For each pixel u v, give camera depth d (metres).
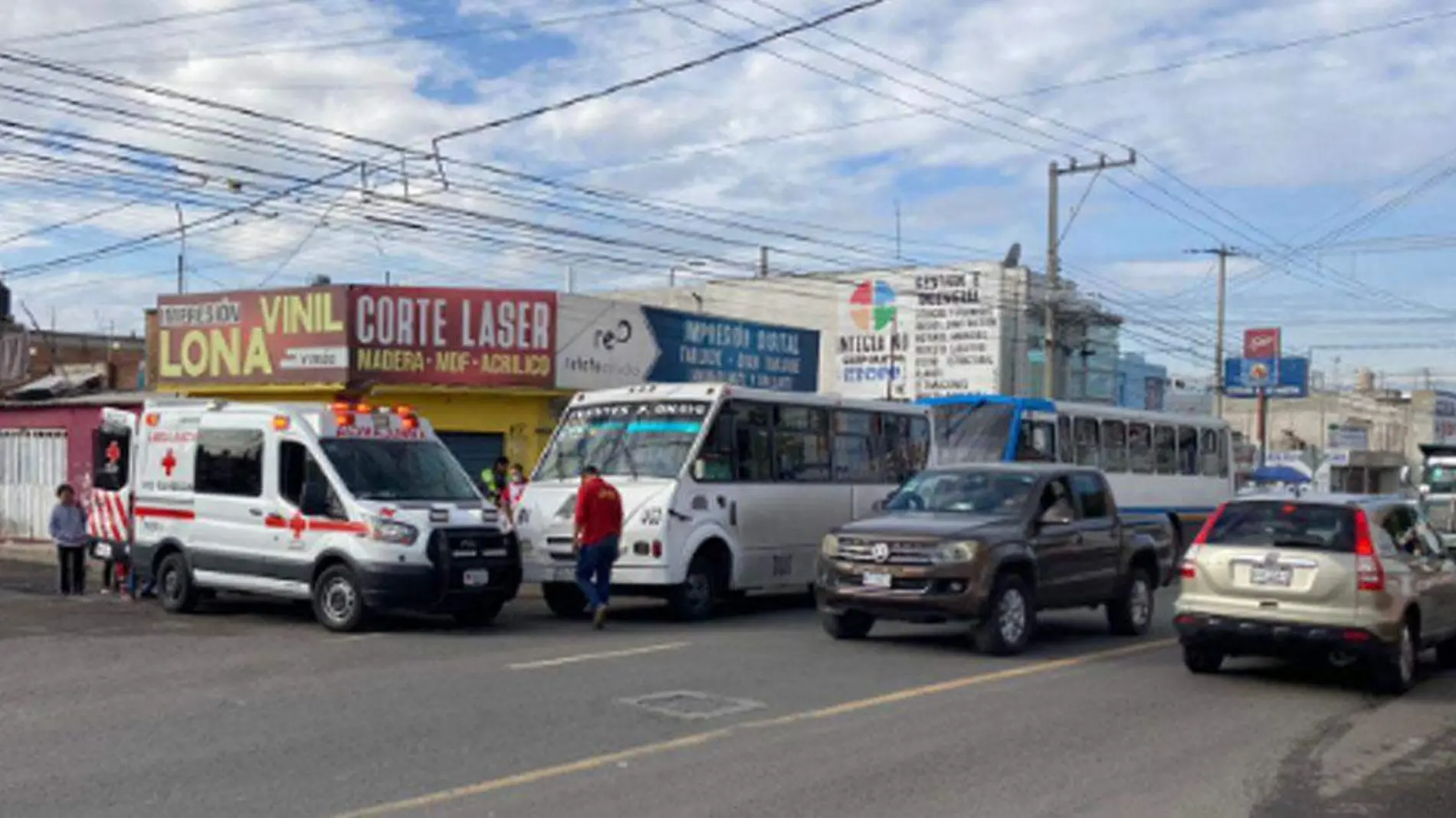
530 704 10.25
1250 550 11.97
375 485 14.99
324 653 12.87
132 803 7.25
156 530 16.48
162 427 16.67
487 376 25.55
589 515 15.37
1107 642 15.24
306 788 7.58
